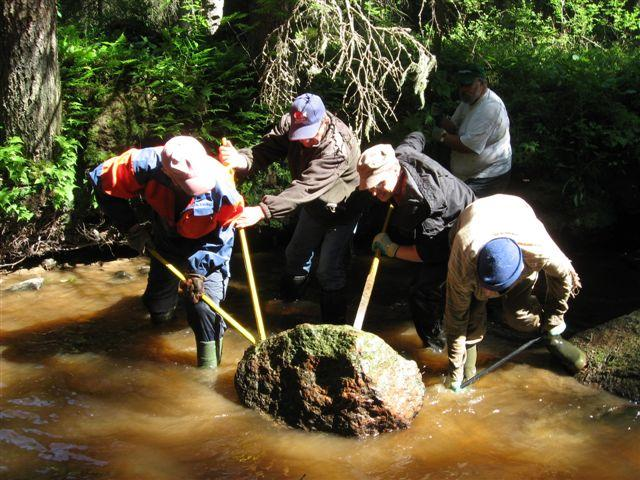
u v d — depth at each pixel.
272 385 4.30
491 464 3.89
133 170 4.29
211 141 6.98
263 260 7.10
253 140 7.05
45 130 6.27
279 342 4.32
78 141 6.51
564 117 7.72
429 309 5.02
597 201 7.46
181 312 5.81
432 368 4.97
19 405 4.36
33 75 6.06
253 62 7.02
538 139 7.61
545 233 4.16
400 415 4.15
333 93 7.25
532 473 3.81
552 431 4.23
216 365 4.95
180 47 7.12
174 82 6.82
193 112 6.86
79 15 9.83
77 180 6.66
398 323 5.76
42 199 6.43
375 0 7.71
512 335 5.53
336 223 5.01
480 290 3.99
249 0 7.55
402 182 4.32
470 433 4.20
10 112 6.14
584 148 7.55
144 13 8.92
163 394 4.58
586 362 4.89
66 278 6.48
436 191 4.36
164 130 6.79
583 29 11.77
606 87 7.77
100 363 4.96
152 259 4.98
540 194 7.41
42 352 5.08
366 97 6.46
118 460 3.85
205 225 4.37
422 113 7.34
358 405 4.07
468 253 3.88
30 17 5.90
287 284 5.79
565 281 4.38
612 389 4.66
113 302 5.98
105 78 6.86
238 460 3.89
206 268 4.59
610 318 5.81
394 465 3.88
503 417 4.37
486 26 10.52
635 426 4.27
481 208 4.11
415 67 6.46
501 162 6.07
